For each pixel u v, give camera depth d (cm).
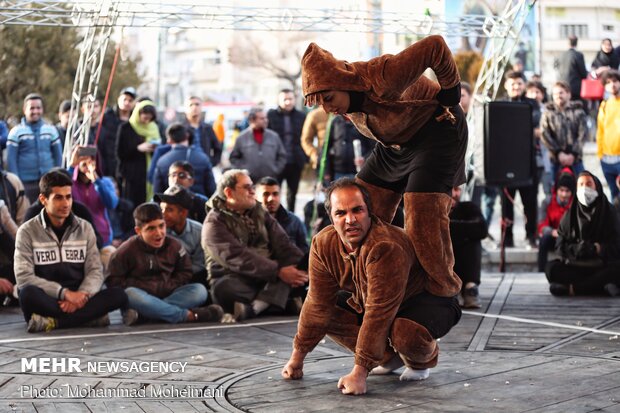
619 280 826
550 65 1900
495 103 1029
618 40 1919
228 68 5812
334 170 1100
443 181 459
